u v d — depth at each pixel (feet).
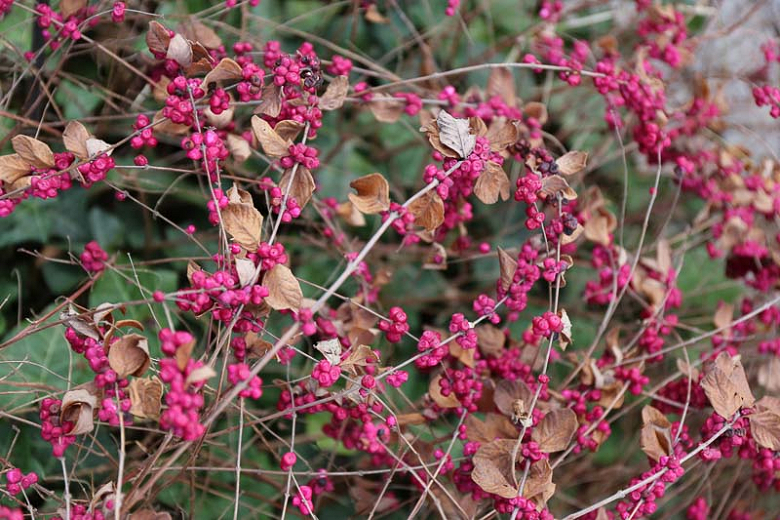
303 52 2.79
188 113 2.68
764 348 3.08
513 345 2.97
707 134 3.20
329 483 2.90
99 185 3.26
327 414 3.16
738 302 3.53
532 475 2.70
